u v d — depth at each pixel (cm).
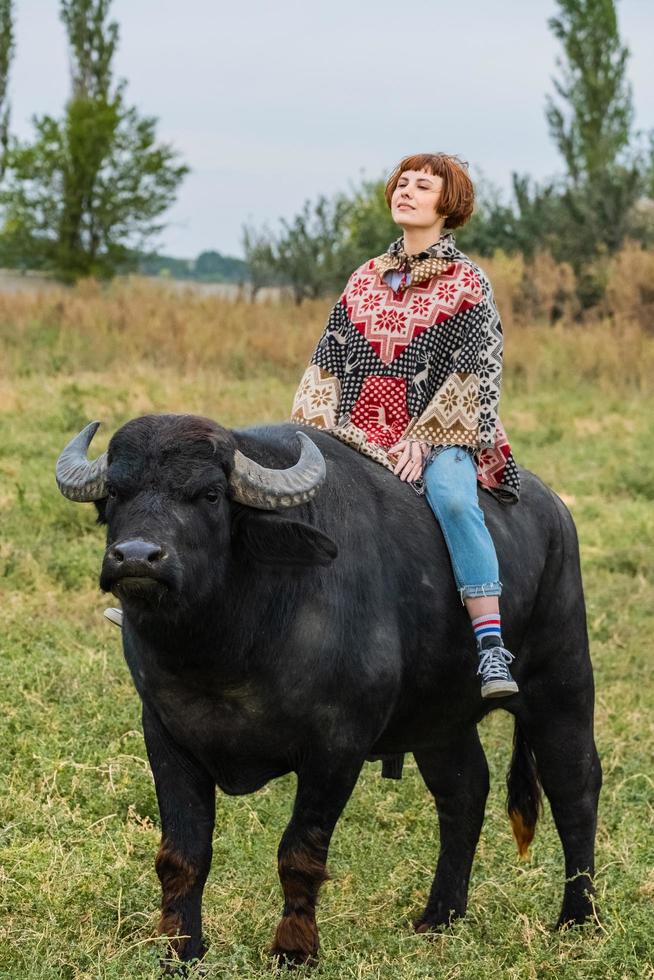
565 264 2752
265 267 3206
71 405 1514
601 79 4284
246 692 428
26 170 3888
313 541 406
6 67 4181
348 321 508
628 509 1311
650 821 632
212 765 448
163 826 449
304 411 502
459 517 477
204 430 405
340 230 3316
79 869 516
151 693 436
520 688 541
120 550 375
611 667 851
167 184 3972
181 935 438
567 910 533
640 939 486
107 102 4031
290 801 629
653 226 3131
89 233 3941
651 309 2495
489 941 501
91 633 804
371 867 559
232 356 2052
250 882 530
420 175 497
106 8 4266
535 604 533
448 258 501
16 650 754
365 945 480
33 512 1049
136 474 396
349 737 446
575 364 2203
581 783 547
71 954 447
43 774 602
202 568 397
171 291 2583
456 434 488
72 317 2158
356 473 475
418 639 475
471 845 542
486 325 496
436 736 514
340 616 441
